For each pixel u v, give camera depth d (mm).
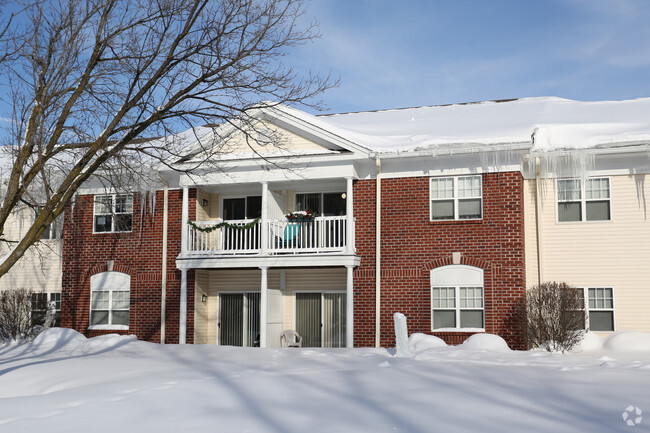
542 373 11727
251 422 8438
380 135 22797
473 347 17688
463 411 8570
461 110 26750
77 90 14031
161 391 10734
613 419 7918
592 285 20109
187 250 22203
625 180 20141
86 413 9328
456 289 20203
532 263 20594
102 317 23562
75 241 24109
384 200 21109
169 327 22641
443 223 20484
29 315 22969
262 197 22188
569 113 23703
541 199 20719
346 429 7910
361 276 21062
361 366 13375
